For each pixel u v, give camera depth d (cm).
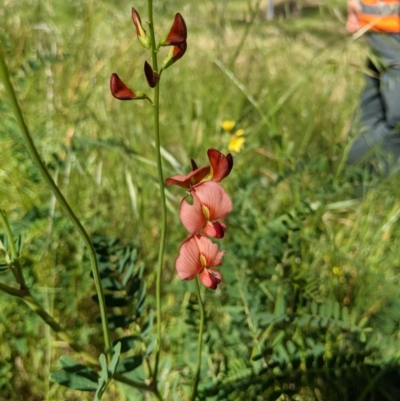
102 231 26
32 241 23
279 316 19
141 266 18
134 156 26
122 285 18
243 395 19
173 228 28
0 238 15
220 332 20
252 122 36
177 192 29
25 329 21
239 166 29
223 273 21
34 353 22
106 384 13
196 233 13
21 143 24
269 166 33
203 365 19
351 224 28
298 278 22
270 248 22
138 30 12
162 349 22
